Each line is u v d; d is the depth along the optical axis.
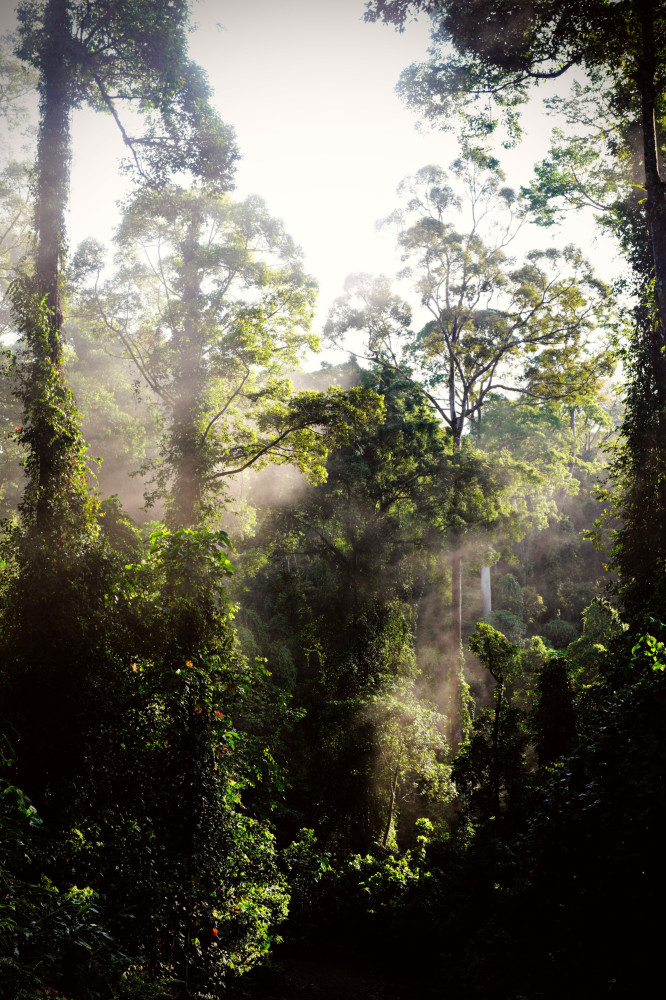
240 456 20.00
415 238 27.11
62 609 7.39
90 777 6.93
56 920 4.18
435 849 15.14
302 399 19.92
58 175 10.77
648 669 6.98
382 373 28.56
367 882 13.55
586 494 42.97
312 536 25.14
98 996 4.35
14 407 24.00
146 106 14.38
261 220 19.06
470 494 24.28
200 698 7.19
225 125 14.39
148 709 7.40
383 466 24.80
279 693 9.89
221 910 7.60
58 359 9.27
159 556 8.16
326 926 13.13
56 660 7.12
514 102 14.45
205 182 15.40
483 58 12.86
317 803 19.02
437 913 12.21
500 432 38.47
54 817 6.68
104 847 6.68
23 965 3.72
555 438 38.44
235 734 7.87
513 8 11.75
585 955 6.51
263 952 8.70
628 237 14.20
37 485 8.39
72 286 18.36
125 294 19.30
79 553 7.89
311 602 24.52
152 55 13.20
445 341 28.67
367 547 23.91
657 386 12.89
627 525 13.10
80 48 12.27
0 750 5.96
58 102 11.16
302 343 19.97
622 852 6.11
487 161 25.03
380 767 18.50
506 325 26.88
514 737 13.81
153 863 6.70
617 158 15.91
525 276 26.22
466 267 27.36
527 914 7.95
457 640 24.81
